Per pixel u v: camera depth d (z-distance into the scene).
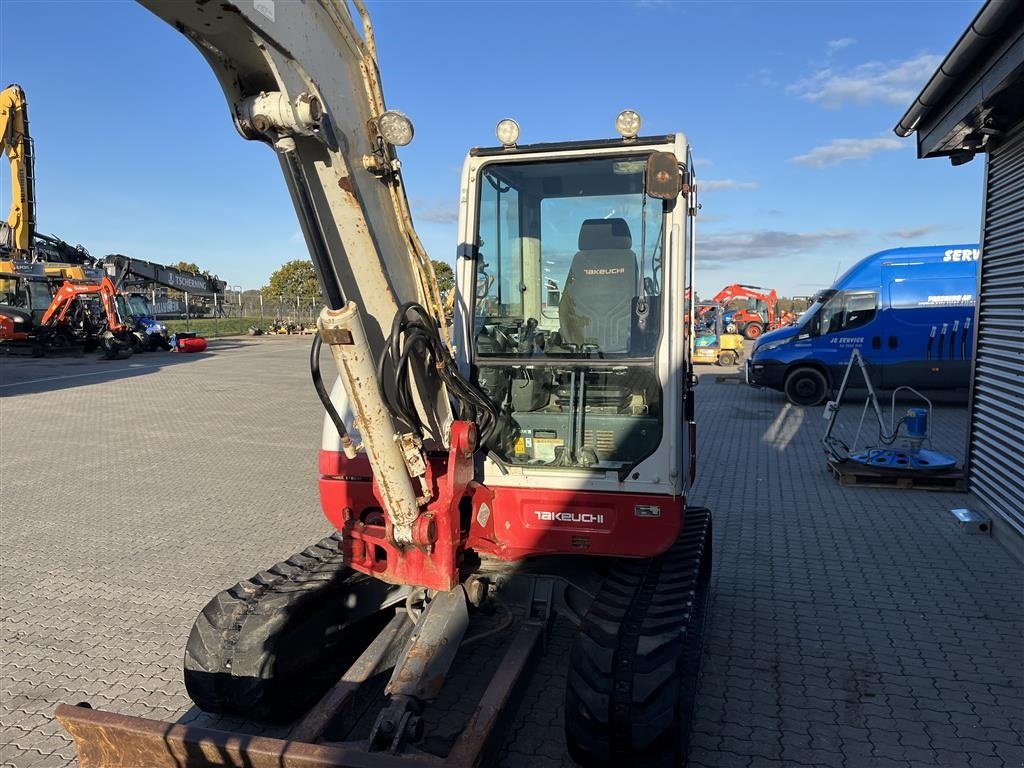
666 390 3.38
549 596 3.67
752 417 13.26
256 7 2.07
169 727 2.50
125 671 4.22
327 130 2.43
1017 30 4.82
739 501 7.65
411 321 2.91
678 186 3.19
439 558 3.03
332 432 3.74
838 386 14.37
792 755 3.40
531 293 3.72
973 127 6.44
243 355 26.55
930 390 14.10
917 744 3.48
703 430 11.93
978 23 5.00
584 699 2.79
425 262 3.11
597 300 3.62
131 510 7.36
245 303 50.22
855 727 3.62
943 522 6.89
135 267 27.58
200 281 30.89
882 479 8.16
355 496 3.70
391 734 2.64
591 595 3.56
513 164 3.59
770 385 14.75
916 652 4.37
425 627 3.06
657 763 2.79
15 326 24.28
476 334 3.74
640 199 3.55
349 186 2.62
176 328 40.94
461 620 3.16
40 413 13.20
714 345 24.83
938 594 5.21
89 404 14.30
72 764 3.39
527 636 3.45
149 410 13.65
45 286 25.70
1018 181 6.41
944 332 13.57
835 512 7.24
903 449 8.87
